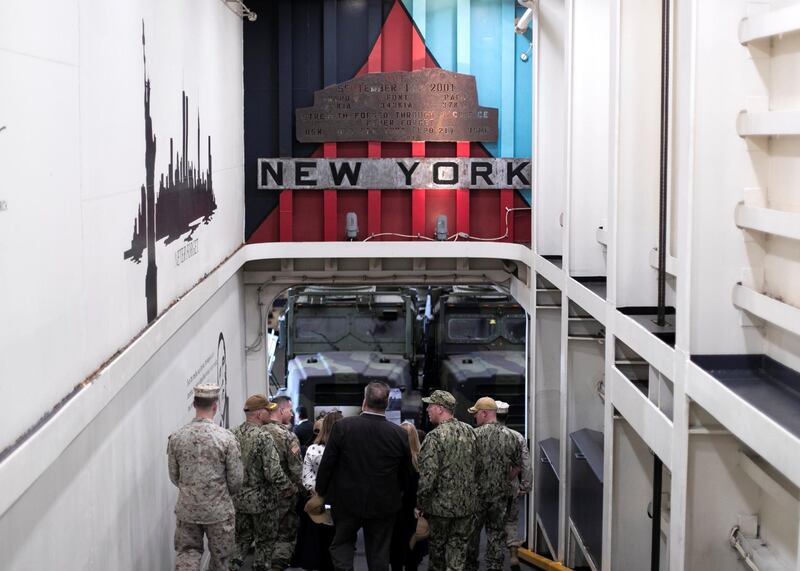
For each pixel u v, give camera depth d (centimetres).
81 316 483
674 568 511
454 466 704
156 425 675
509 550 909
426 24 1099
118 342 556
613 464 661
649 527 659
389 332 1405
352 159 1114
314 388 1287
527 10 1036
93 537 518
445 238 1117
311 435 1032
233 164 1034
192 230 794
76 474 486
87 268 495
